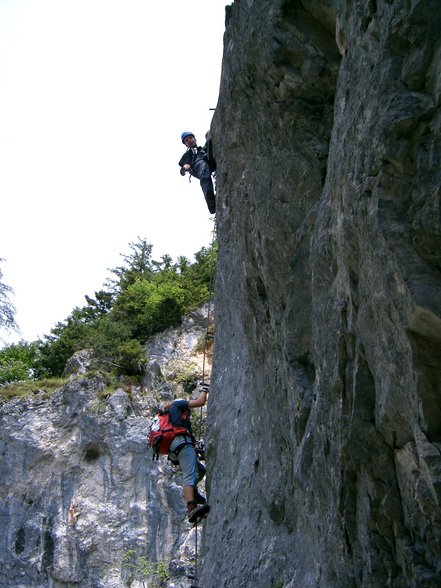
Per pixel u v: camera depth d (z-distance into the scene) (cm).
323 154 674
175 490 2533
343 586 587
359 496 550
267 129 746
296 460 655
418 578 478
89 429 2745
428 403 461
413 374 464
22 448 2783
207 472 1043
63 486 2697
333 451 572
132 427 2712
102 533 2555
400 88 475
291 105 694
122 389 2820
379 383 513
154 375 2867
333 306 579
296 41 661
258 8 693
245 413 935
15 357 3759
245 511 875
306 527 704
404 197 471
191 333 3064
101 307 3662
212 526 971
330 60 652
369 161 489
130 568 2464
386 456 518
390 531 521
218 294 1105
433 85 458
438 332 448
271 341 799
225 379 1044
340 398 564
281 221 712
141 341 3141
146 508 2553
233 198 898
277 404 782
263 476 834
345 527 566
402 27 470
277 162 722
